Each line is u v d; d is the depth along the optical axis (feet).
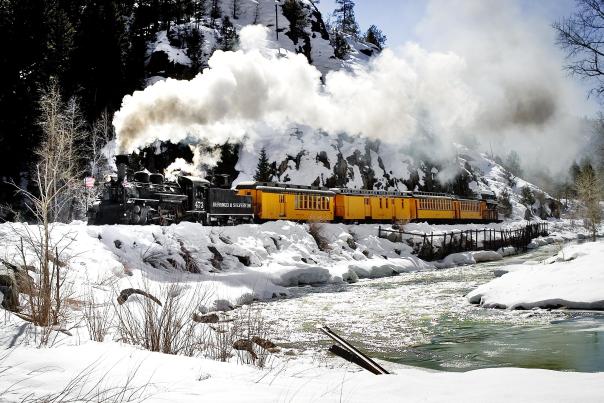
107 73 155.02
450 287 59.98
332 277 68.74
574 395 12.17
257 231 74.18
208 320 32.99
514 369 17.12
